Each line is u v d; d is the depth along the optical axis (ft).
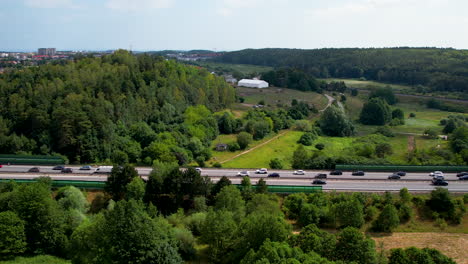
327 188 369.71
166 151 476.13
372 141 640.58
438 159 503.20
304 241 229.86
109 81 574.56
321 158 464.65
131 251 223.10
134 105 570.46
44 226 265.95
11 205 275.18
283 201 348.18
